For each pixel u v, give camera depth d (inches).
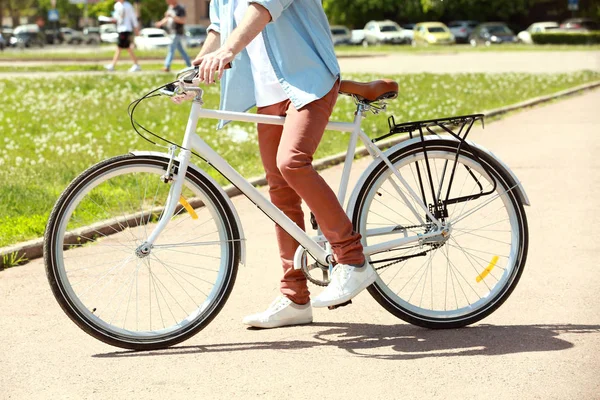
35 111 694.5
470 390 180.9
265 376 191.8
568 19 2851.9
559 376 186.7
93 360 204.1
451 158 222.4
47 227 202.2
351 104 774.5
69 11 2751.0
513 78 1051.3
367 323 227.6
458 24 2741.1
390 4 2906.0
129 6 1217.4
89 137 553.6
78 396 182.9
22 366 200.8
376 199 240.4
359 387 184.1
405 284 246.1
